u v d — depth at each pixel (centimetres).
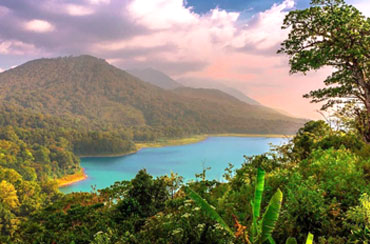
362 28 1225
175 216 723
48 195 8756
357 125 1257
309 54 1346
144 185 1095
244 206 646
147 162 19100
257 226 397
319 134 1319
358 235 371
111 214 1133
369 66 1281
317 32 1376
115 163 18862
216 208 673
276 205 366
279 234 449
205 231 493
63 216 1356
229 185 981
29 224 1402
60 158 16062
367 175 609
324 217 439
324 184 566
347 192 526
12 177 8344
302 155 1191
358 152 895
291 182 618
